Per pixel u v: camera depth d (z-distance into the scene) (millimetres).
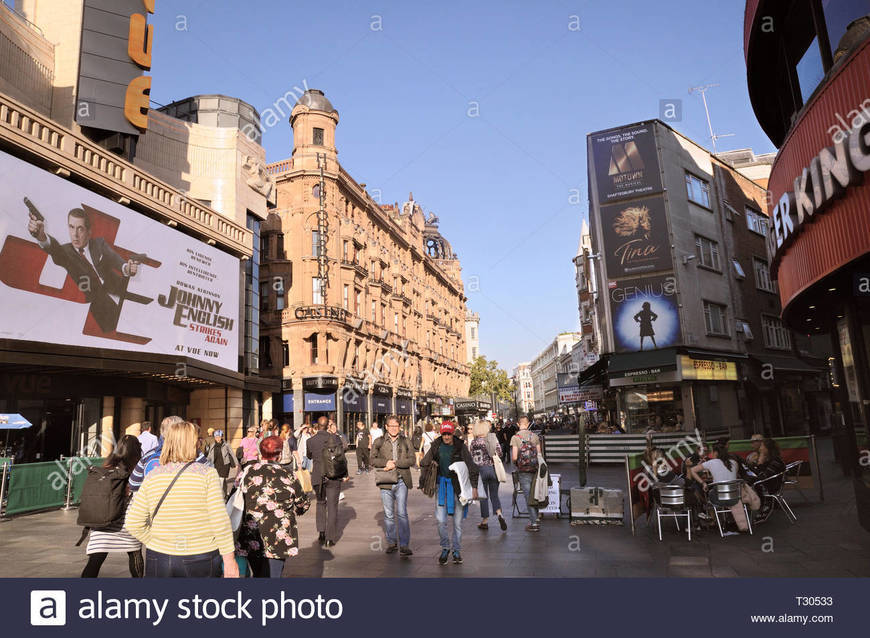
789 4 9789
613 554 7207
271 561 4762
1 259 12594
